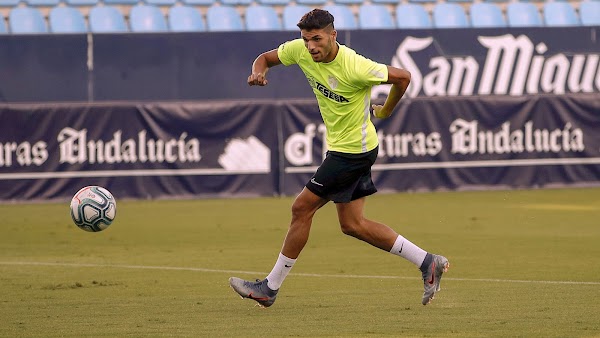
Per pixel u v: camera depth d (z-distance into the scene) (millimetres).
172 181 64188
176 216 54031
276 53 24938
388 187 66312
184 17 81438
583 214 52781
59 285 30281
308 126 65500
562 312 24562
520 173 67750
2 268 34531
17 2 80500
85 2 81750
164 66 72250
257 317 24312
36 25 79250
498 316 24078
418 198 63000
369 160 24234
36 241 43281
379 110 24609
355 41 73375
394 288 29188
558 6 85750
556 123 68000
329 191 24188
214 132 64562
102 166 63406
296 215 24391
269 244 41500
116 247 40938
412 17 83500
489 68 74688
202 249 39938
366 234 24625
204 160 64438
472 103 67188
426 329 22406
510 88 75062
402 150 66438
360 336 21641
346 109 23891
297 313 24891
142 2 82312
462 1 86125
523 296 27344
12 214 56000
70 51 71375
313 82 24250
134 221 51562
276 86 73312
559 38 75250
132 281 31141
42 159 62781
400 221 50156
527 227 47125
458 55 74375
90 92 71688
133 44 71938
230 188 64875
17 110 62406
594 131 68375
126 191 63750
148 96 72250
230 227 48406
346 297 27516
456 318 23859
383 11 83375
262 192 65188
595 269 32969
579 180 68375
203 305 26312
